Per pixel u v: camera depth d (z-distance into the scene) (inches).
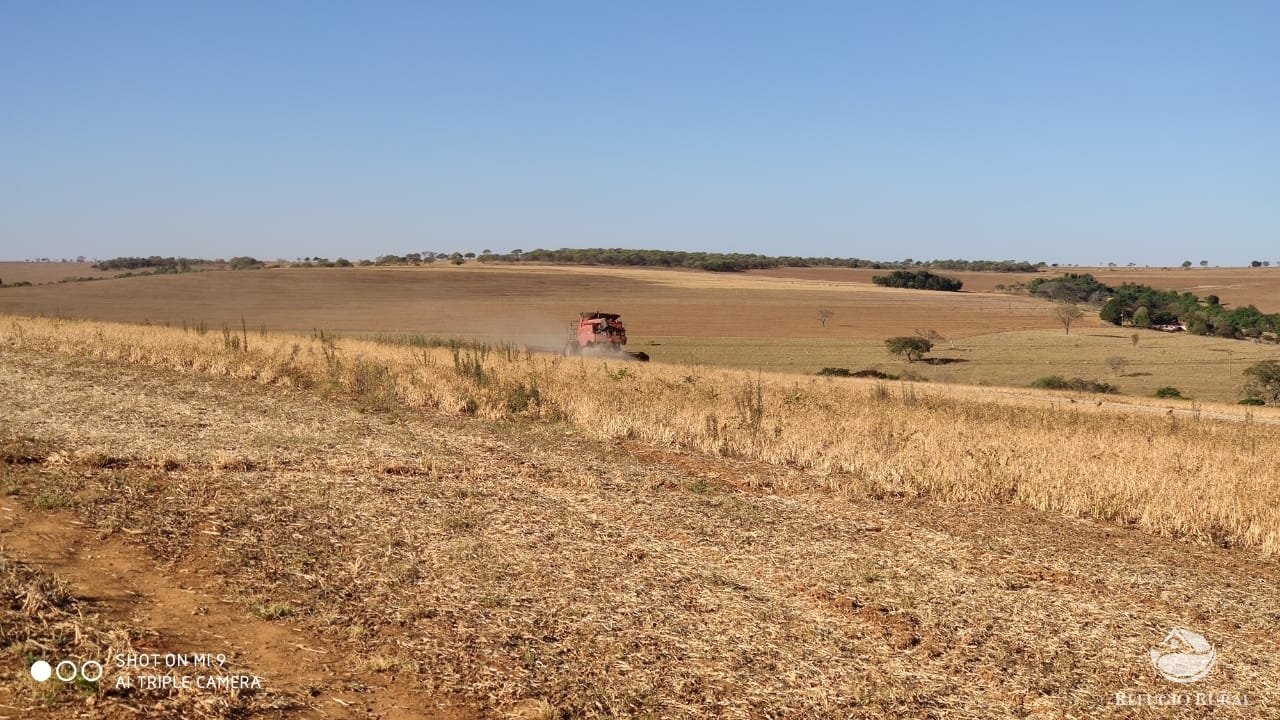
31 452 441.4
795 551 390.0
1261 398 2210.9
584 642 275.7
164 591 285.9
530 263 7721.5
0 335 1084.5
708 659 271.0
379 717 225.8
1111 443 703.1
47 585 271.0
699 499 476.4
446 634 273.4
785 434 654.5
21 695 212.7
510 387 796.6
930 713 248.2
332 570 317.4
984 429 746.2
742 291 5502.0
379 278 5275.6
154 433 525.7
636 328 3875.5
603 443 641.6
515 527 390.3
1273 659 304.0
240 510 375.2
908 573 368.5
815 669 269.6
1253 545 470.3
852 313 4564.5
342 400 757.9
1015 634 309.1
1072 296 5757.9
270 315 3804.1
